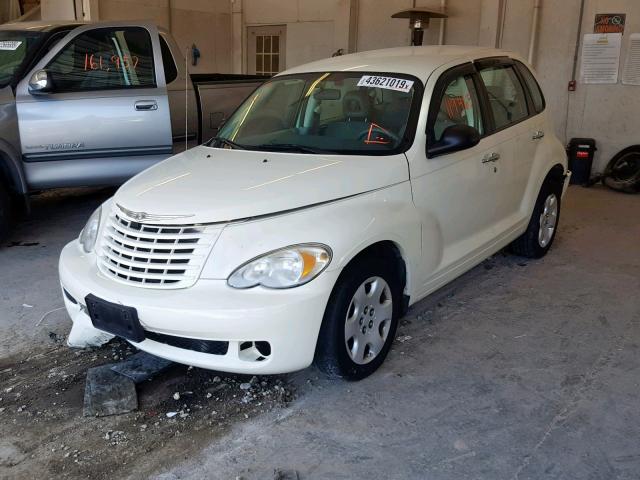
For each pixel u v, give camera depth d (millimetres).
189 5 11398
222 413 2984
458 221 3824
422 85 3684
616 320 4016
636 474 2527
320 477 2527
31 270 4891
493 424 2871
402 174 3344
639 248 5547
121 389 3141
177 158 3771
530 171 4695
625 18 8109
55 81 5277
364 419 2918
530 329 3875
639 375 3318
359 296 3062
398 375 3305
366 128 3625
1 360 3520
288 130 3875
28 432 2850
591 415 2939
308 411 2990
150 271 2865
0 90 5125
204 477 2539
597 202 7402
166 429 2865
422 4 9953
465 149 3615
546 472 2541
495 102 4336
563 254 5352
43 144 5238
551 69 8805
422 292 3578
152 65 5637
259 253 2758
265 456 2664
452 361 3461
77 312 3311
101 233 3195
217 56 12234
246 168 3342
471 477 2514
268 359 2762
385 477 2523
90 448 2730
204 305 2680
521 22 8906
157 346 2922
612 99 8398
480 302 4297
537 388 3184
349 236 2916
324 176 3135
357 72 3982
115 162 5547
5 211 5332
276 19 11781
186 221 2836
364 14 10680
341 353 3006
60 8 9969
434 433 2809
